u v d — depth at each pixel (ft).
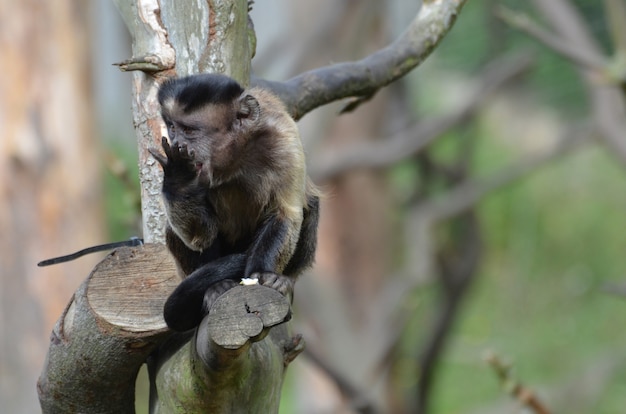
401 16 78.95
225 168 23.07
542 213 89.45
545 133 82.38
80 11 52.80
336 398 61.82
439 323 62.69
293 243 22.81
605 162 91.56
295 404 68.90
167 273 21.81
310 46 56.03
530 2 54.49
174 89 23.06
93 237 52.95
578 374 70.18
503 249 88.02
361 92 28.07
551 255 88.28
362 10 56.13
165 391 20.84
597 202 90.43
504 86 63.41
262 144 23.12
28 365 50.98
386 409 57.16
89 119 53.16
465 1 29.91
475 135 65.31
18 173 51.49
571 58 38.22
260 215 23.49
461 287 62.49
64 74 52.21
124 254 21.81
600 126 49.98
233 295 18.30
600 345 79.97
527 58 57.31
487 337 83.10
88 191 52.70
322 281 53.93
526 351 80.38
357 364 52.80
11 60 51.57
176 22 23.30
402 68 28.81
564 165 92.02
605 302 84.84
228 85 23.08
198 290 20.21
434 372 63.16
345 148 59.47
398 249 66.59
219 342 18.15
